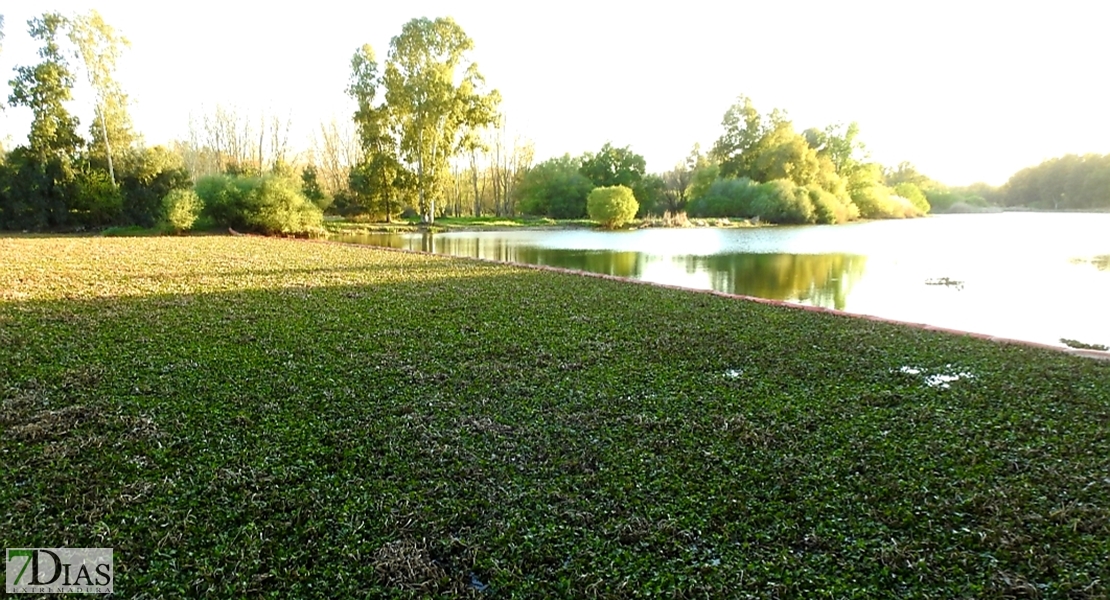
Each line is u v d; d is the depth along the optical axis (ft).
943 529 9.25
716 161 165.89
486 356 18.88
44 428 12.64
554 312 26.48
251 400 14.56
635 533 9.04
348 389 15.46
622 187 115.65
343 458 11.54
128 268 41.06
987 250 62.28
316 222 90.74
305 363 17.85
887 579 8.09
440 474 10.94
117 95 89.40
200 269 41.37
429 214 113.29
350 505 9.82
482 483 10.64
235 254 53.36
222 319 24.17
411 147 108.58
